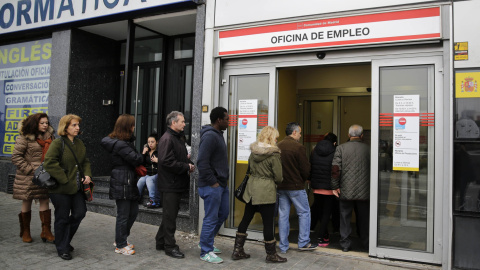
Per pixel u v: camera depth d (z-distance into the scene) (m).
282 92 6.18
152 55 7.48
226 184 4.36
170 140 4.26
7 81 8.18
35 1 7.40
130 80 6.84
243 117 5.43
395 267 4.23
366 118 6.45
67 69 7.14
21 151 4.54
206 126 4.23
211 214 4.23
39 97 7.69
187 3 5.77
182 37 7.38
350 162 4.70
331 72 6.54
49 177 4.00
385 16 4.43
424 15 4.23
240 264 4.24
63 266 3.96
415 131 4.36
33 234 5.05
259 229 5.27
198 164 4.12
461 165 3.99
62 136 4.21
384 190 4.50
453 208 4.01
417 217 4.33
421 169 4.32
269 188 4.20
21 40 8.00
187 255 4.50
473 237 3.94
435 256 4.20
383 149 4.50
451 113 4.04
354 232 5.95
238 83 5.50
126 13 6.40
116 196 4.28
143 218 5.89
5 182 7.83
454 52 4.06
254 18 5.21
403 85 4.44
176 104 7.35
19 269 3.82
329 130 6.64
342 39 4.64
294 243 5.15
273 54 5.15
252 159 4.37
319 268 4.16
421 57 4.33
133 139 4.44
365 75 6.30
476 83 3.97
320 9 4.78
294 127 4.78
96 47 7.60
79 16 6.84
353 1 4.59
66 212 4.16
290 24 4.98
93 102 7.53
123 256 4.36
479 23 3.99
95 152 7.55
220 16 5.47
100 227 5.55
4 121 8.20
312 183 5.03
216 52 5.50
